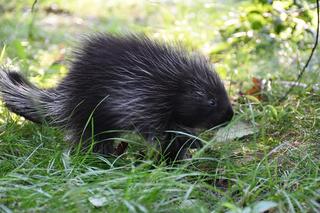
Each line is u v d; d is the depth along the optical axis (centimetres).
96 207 365
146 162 401
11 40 853
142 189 383
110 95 475
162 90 479
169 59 487
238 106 608
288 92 613
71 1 1227
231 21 766
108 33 514
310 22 670
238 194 398
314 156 468
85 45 498
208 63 498
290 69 717
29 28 898
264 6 697
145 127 480
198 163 485
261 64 761
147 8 1131
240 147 515
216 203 381
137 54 486
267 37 737
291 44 705
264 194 400
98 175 420
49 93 521
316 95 612
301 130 535
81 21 1093
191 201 379
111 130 484
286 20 688
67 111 496
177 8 1051
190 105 479
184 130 493
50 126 516
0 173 434
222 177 420
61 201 357
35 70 722
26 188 379
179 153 495
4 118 570
